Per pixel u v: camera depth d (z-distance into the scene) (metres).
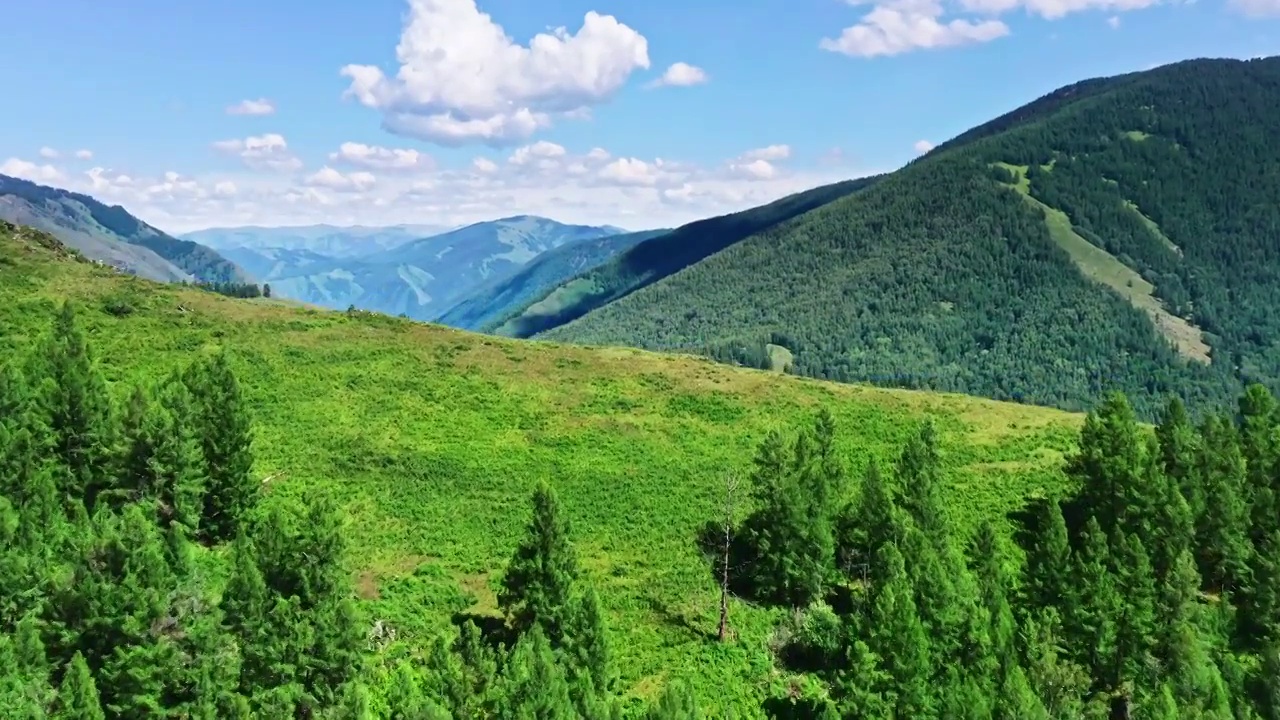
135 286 101.31
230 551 50.19
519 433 82.44
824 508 57.66
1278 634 50.91
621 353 113.31
